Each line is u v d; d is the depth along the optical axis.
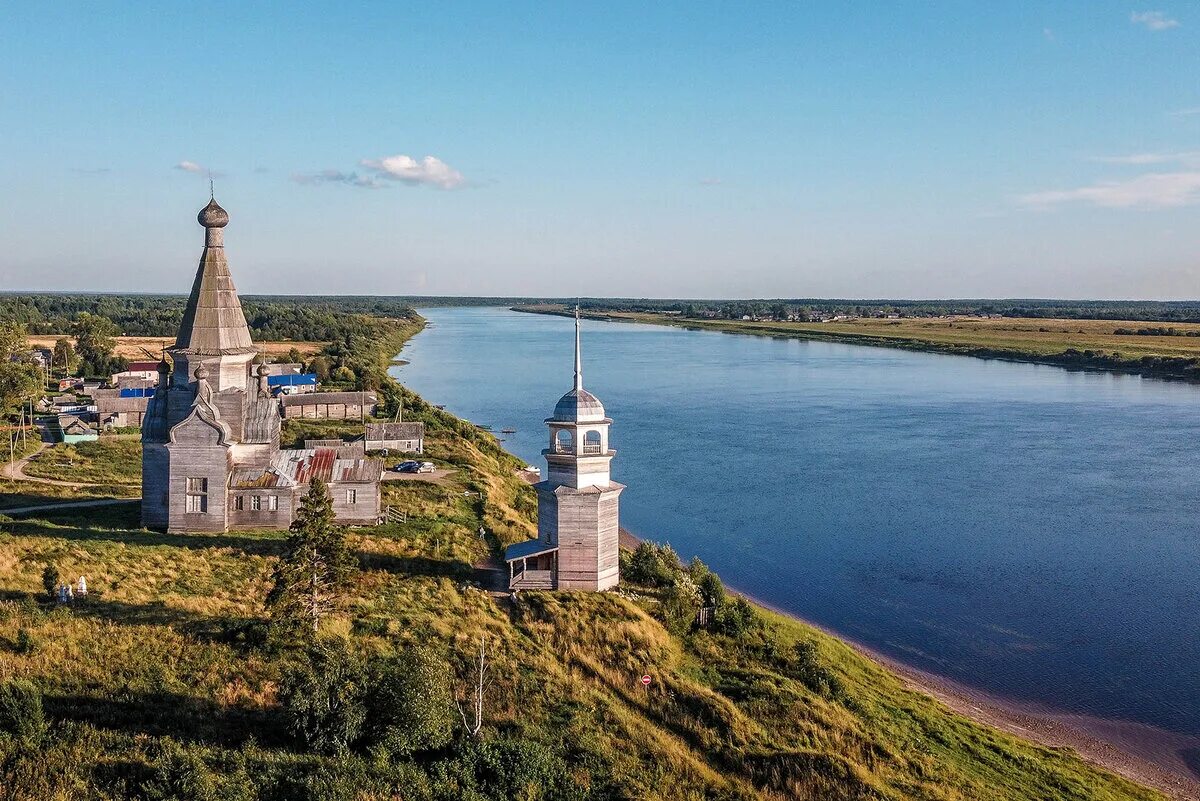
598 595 46.19
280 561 39.44
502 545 58.84
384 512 63.44
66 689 31.72
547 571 47.44
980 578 65.00
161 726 29.95
